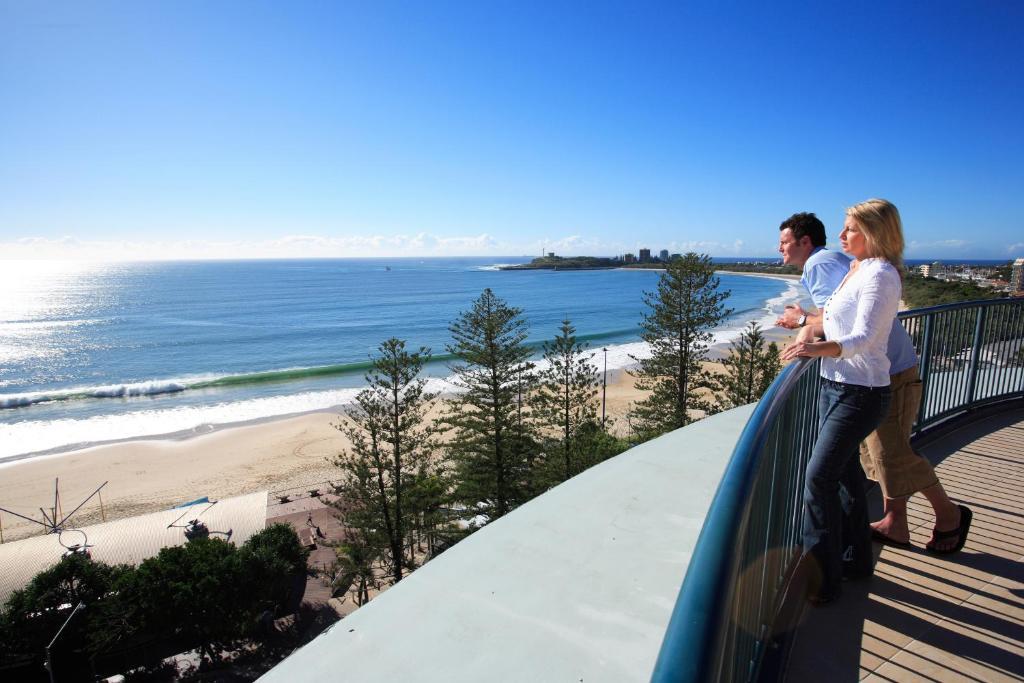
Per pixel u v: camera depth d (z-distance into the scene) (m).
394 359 21.25
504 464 23.16
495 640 1.65
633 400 38.44
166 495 24.64
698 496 2.51
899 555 2.30
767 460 1.31
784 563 1.80
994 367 4.23
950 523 2.24
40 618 13.97
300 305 112.25
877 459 2.32
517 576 1.96
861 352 1.76
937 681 1.60
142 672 14.17
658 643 1.61
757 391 29.58
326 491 24.72
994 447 3.52
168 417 36.41
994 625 1.85
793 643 1.75
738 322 75.00
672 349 29.08
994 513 2.66
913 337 3.46
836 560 1.92
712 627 0.60
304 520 22.11
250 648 15.16
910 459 2.25
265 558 15.60
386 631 1.72
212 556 15.19
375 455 21.23
